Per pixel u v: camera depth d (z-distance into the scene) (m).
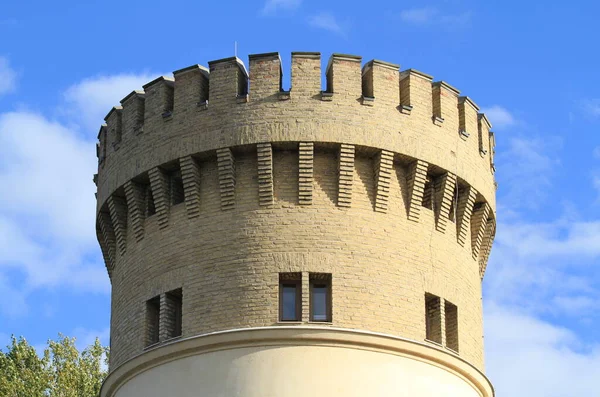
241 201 57.47
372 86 59.09
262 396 53.34
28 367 91.69
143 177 60.81
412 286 57.50
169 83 61.41
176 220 59.06
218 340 54.72
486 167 64.31
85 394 90.75
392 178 58.59
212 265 56.81
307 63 58.72
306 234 56.34
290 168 57.66
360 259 56.47
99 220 64.75
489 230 65.12
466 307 61.00
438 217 60.22
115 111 64.19
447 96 62.00
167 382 55.75
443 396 56.47
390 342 55.09
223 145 57.75
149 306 59.16
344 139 57.41
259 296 55.31
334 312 55.09
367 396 53.81
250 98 58.31
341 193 57.16
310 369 53.75
